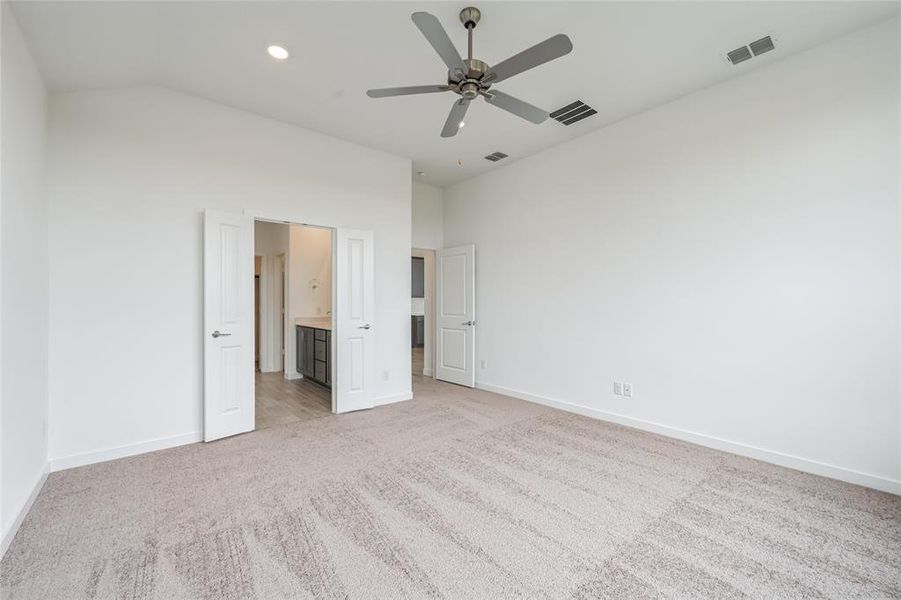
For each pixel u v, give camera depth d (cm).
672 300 332
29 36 215
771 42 255
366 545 187
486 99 229
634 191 357
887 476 238
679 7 221
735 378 297
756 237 286
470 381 525
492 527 202
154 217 302
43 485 242
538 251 446
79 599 152
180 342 312
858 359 246
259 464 276
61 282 267
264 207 355
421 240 562
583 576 167
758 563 175
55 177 267
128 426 289
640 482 251
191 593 156
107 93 286
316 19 227
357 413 403
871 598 155
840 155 252
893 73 233
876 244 240
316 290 616
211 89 308
